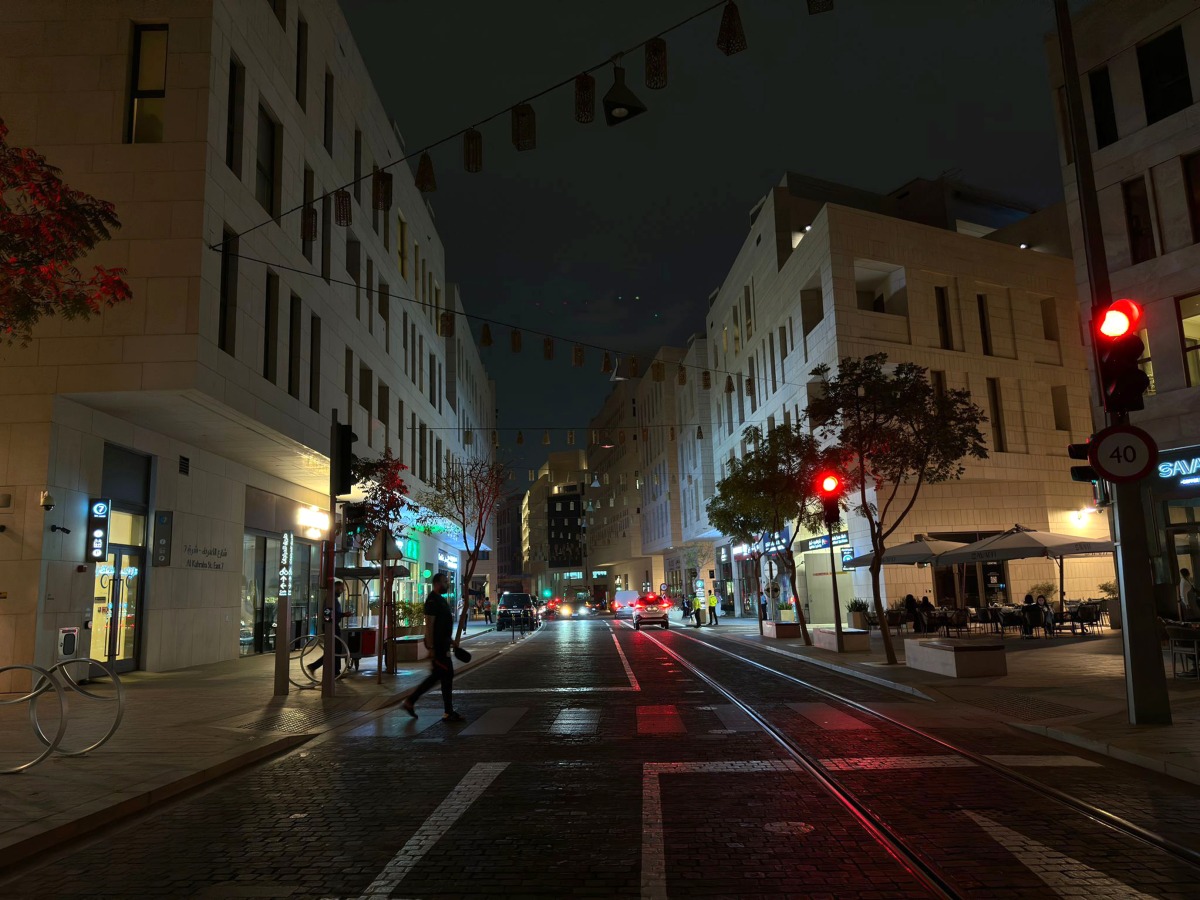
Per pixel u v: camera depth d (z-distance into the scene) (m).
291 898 5.01
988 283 36.75
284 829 6.57
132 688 16.33
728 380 33.44
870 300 38.06
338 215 13.20
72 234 10.48
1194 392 21.05
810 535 38.84
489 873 5.39
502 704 14.10
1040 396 36.50
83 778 8.07
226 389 17.83
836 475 21.58
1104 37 23.23
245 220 19.33
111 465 18.50
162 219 16.89
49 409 16.23
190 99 17.42
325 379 25.12
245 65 19.69
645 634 38.03
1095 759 8.59
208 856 5.90
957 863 5.38
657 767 8.58
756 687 15.64
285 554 28.25
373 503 21.31
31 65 17.41
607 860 5.60
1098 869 5.23
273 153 22.03
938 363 34.62
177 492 21.09
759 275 45.53
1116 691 12.78
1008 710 11.61
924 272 35.53
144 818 7.05
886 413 18.45
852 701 13.37
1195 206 21.36
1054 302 38.34
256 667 21.16
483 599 72.94
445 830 6.41
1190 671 14.53
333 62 27.27
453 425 53.38
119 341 16.47
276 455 23.86
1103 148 23.14
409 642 22.83
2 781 7.98
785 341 40.81
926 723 11.02
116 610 18.55
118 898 5.09
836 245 34.03
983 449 18.38
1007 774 7.92
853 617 31.27
